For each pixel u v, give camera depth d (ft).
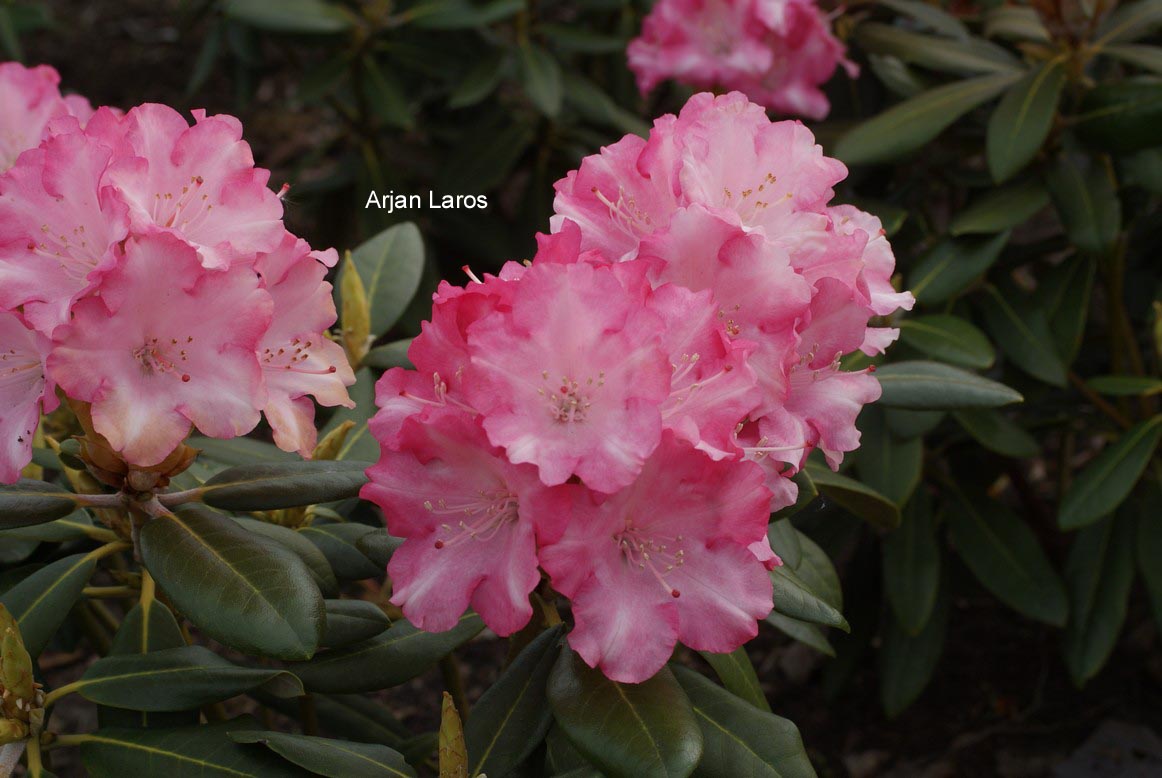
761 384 4.30
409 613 4.25
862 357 4.97
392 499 4.27
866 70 7.15
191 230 4.35
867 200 5.89
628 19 8.27
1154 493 5.78
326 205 8.41
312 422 4.44
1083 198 5.65
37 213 4.29
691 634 4.23
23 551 4.84
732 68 5.99
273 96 11.00
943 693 6.61
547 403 4.18
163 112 4.34
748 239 4.28
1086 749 6.13
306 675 4.57
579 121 8.44
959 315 5.98
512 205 9.75
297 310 4.44
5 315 4.33
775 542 4.76
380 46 7.71
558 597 4.46
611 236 4.40
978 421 5.68
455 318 4.25
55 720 6.39
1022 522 5.96
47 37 11.88
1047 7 5.62
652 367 4.16
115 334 4.23
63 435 5.26
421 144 8.52
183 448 4.43
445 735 4.33
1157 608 5.65
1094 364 6.78
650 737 4.28
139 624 4.65
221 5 8.60
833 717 6.53
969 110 5.81
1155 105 5.50
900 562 5.85
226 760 4.42
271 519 4.82
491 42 8.13
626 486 4.18
